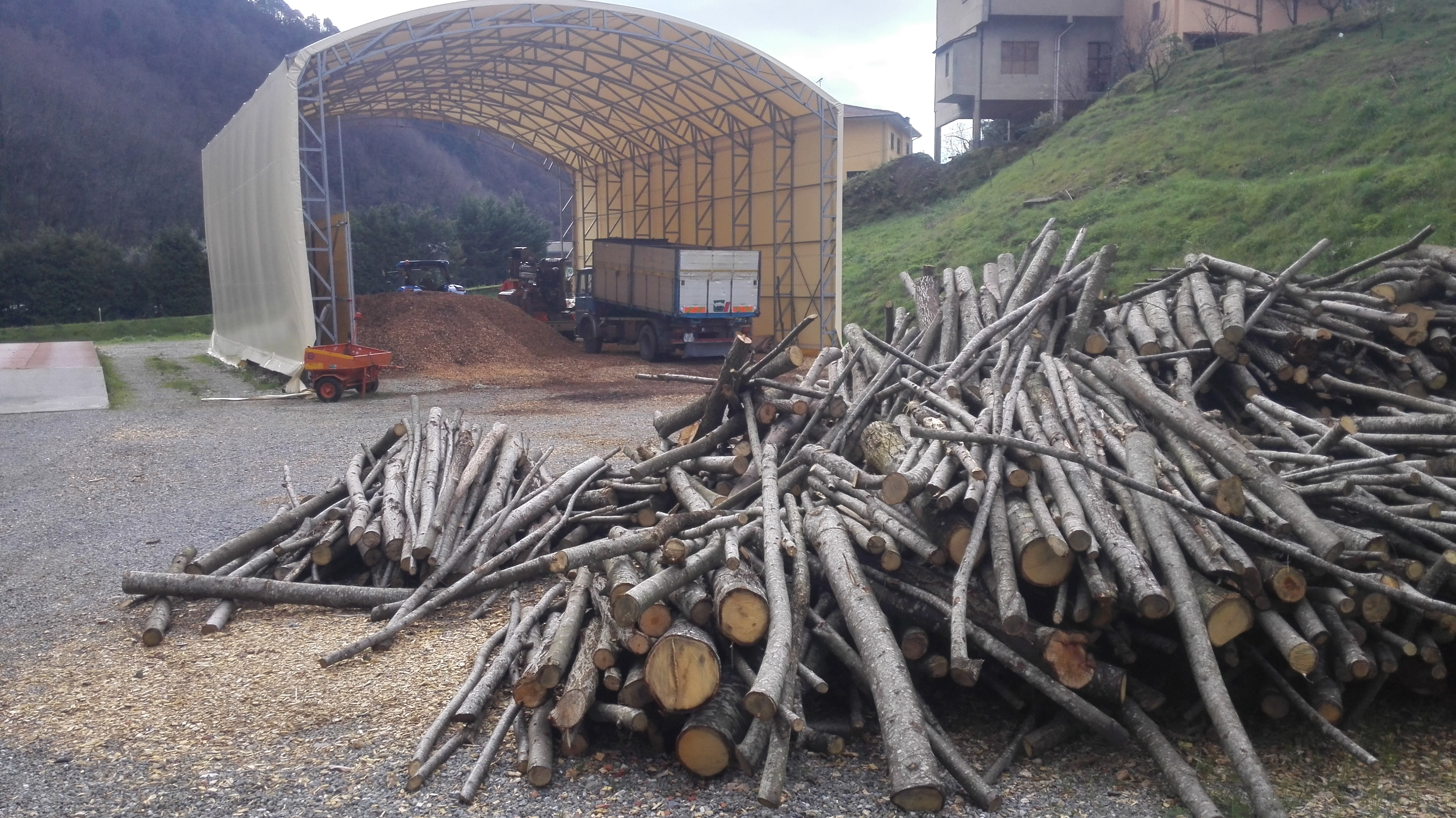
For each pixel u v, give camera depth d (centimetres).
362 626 686
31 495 1123
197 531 952
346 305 2506
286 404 1881
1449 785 450
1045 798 446
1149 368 792
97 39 9306
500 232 6644
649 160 3666
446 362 2483
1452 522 512
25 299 5434
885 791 453
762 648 515
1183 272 897
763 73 2481
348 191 8044
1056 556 491
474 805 447
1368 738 496
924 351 848
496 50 2562
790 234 2802
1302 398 777
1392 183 1914
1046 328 825
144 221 7756
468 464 897
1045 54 3819
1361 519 536
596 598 564
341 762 489
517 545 752
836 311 2614
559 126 3716
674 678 465
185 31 10112
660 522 558
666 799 449
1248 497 519
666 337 2595
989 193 3272
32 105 7781
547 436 1463
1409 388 727
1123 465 569
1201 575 497
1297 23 3453
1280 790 449
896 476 526
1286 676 508
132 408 1853
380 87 2897
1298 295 806
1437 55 2508
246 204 2470
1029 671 477
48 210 7175
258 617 709
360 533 729
